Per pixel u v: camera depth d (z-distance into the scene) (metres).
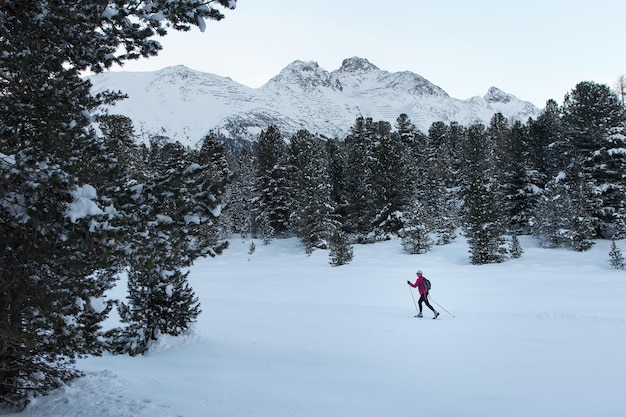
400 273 28.36
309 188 46.12
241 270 36.69
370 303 18.16
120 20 5.47
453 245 40.31
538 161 47.84
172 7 5.50
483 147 56.50
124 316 10.62
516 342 10.08
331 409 5.86
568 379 7.11
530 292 19.33
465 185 53.88
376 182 47.62
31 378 6.15
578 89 39.75
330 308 16.30
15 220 4.16
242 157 76.25
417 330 11.71
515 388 6.69
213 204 5.51
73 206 4.21
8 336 4.46
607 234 37.59
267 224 52.09
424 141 67.94
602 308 14.85
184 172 5.36
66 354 5.62
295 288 24.38
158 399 6.14
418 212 38.81
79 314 5.69
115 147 5.38
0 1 4.61
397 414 5.68
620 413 5.58
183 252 5.57
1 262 4.34
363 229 49.81
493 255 31.50
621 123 38.59
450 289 21.20
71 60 5.52
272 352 9.48
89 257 4.67
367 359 8.67
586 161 39.12
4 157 4.17
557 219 36.25
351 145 63.66
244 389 6.76
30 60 4.67
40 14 4.85
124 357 9.70
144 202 5.16
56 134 4.41
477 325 12.39
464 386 6.83
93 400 6.02
